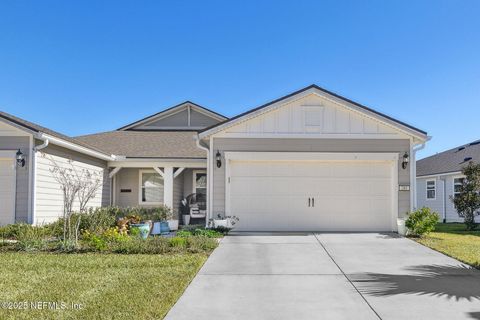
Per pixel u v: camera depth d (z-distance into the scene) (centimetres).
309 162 1484
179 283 747
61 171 1330
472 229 1783
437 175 2619
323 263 948
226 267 905
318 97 1488
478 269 888
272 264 936
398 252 1082
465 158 2534
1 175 1358
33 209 1339
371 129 1478
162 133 2230
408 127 1455
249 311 620
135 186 1947
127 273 821
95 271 838
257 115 1477
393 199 1466
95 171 1719
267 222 1473
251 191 1480
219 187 1474
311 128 1480
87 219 1312
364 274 846
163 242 1116
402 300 670
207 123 2319
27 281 759
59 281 759
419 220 1344
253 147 1479
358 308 633
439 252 1084
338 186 1480
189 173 1984
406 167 1467
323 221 1472
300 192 1480
